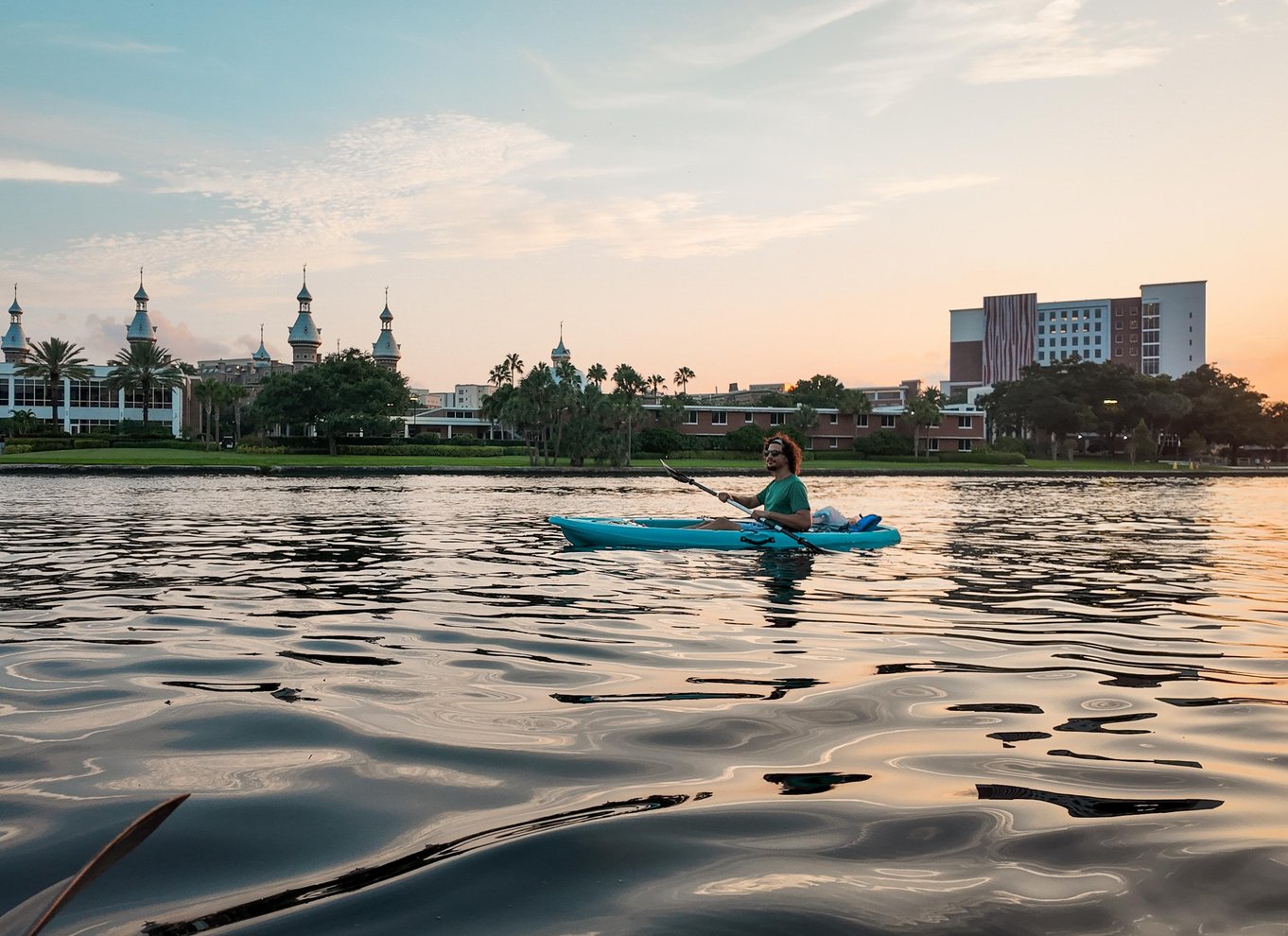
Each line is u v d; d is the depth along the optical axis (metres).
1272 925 2.00
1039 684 4.44
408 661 4.88
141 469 60.91
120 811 2.65
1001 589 8.01
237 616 6.31
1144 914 2.05
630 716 3.79
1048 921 2.02
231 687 4.24
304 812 2.66
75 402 107.00
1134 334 183.25
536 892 2.16
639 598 7.31
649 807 2.72
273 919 2.01
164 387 98.50
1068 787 2.94
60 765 3.07
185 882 2.20
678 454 94.25
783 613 6.60
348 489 36.03
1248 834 2.52
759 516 11.30
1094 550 12.13
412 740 3.40
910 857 2.37
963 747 3.38
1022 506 26.78
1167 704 4.04
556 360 179.75
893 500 30.92
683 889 2.18
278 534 13.69
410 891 2.16
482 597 7.33
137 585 7.93
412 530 14.60
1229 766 3.16
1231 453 130.38
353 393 82.81
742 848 2.42
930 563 10.04
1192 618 6.52
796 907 2.09
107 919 2.01
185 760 3.14
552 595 7.45
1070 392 120.69
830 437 108.81
